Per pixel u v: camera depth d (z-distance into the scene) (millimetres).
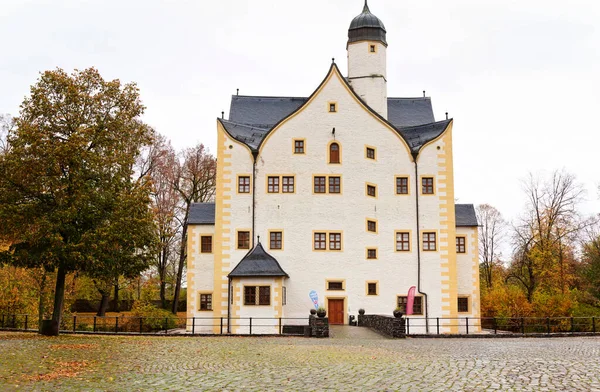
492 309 49312
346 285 39594
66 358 17578
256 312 36938
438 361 16969
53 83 28125
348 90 41469
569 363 16203
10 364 16031
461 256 43719
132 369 15430
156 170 55656
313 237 39875
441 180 41438
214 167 59625
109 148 28422
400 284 40281
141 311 43781
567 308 46750
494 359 17359
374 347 22281
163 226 54938
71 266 27578
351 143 41031
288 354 19234
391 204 41031
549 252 55531
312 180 40438
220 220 39938
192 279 41719
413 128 44594
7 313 37000
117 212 26875
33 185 26328
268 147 40656
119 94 29250
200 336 30438
